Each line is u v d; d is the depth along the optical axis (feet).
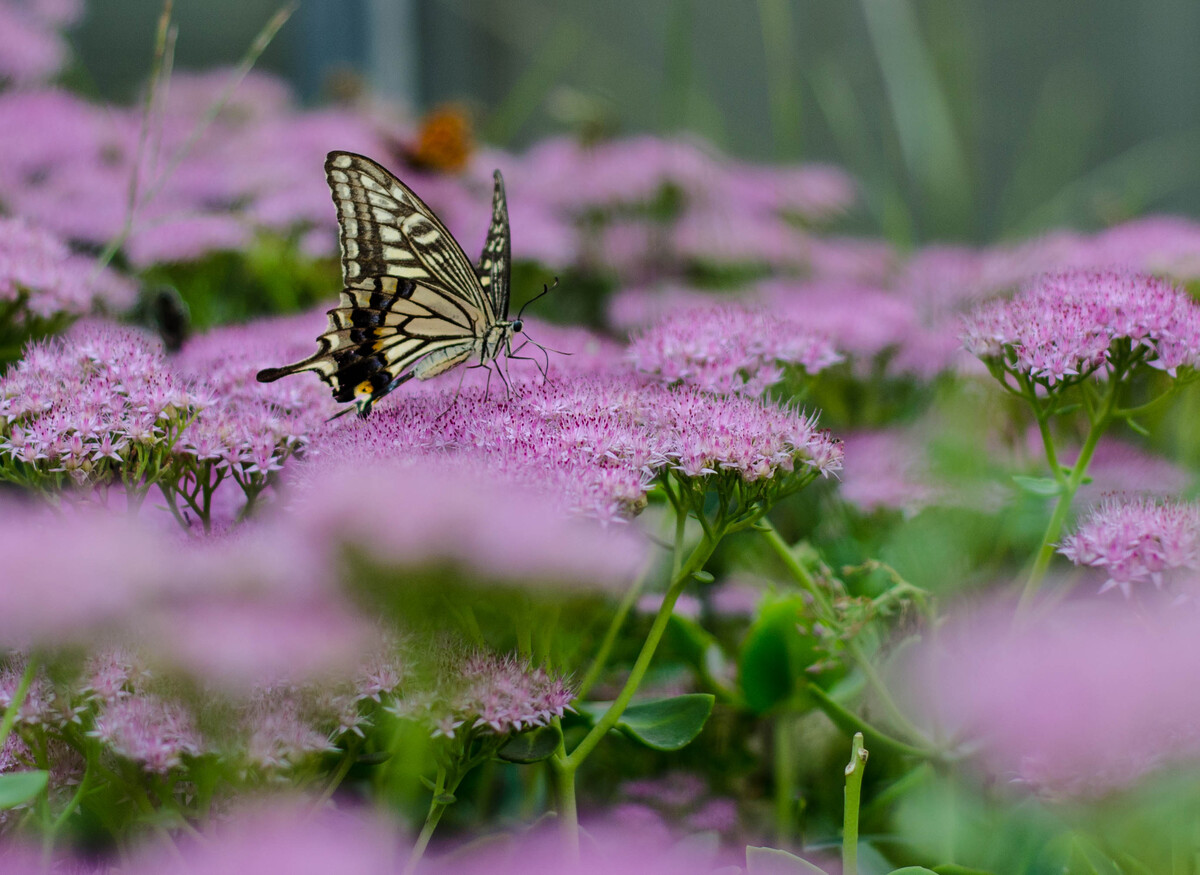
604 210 4.89
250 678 3.26
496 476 3.38
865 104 6.69
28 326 3.72
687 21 4.19
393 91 7.46
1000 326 3.53
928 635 3.59
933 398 3.99
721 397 3.58
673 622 3.61
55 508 3.45
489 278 3.76
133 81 6.44
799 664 3.57
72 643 3.27
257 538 3.40
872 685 3.53
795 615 3.57
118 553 3.26
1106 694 3.26
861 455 3.84
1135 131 7.32
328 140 4.79
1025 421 3.84
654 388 3.59
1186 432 3.87
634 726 3.43
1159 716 3.25
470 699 3.33
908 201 5.55
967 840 3.48
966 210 4.26
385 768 3.43
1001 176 7.27
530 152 5.84
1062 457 3.84
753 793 3.65
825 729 3.67
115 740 3.28
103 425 3.46
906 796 3.55
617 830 3.48
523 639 3.38
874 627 3.60
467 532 3.26
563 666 3.43
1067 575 3.61
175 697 3.28
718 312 3.68
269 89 5.52
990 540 3.71
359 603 3.29
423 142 4.68
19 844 3.34
